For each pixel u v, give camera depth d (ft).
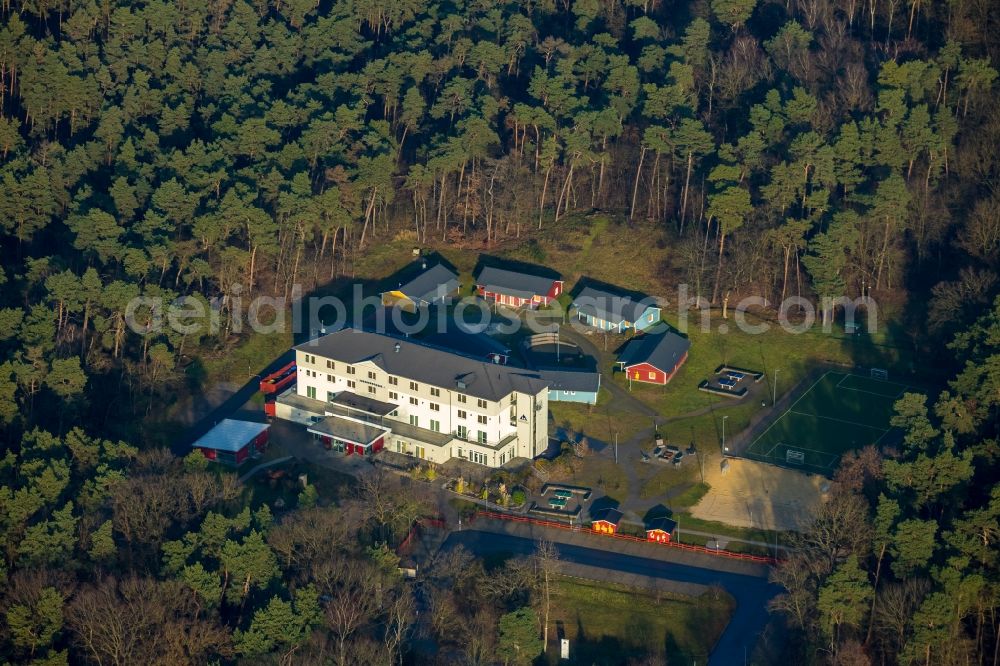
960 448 590.55
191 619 498.28
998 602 506.48
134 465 579.48
